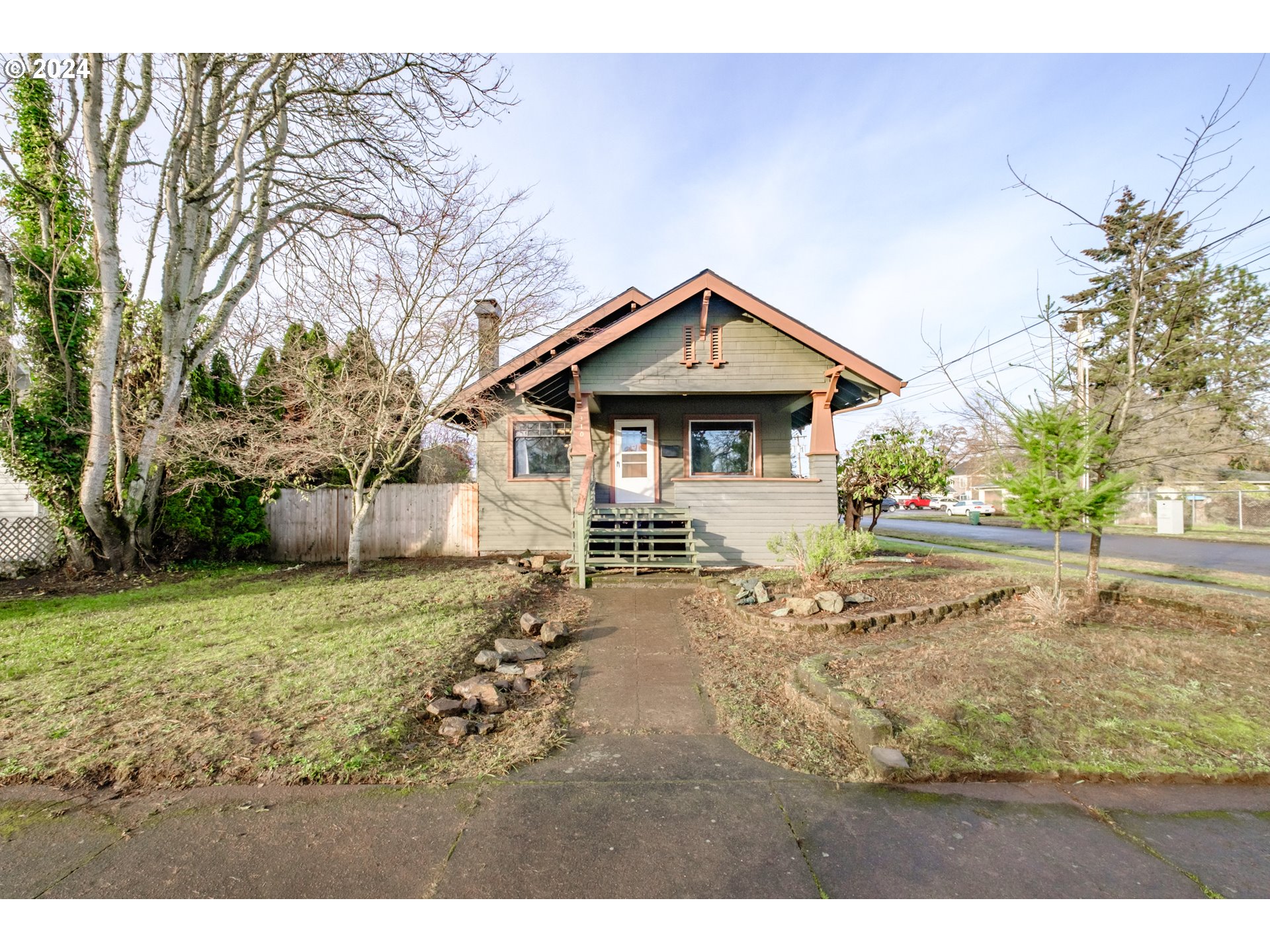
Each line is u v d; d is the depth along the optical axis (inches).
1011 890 85.4
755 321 389.1
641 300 456.4
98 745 124.3
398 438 364.5
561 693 168.2
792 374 387.9
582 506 327.9
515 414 464.8
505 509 464.8
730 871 89.4
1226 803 107.2
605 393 388.8
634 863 91.4
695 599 285.0
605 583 322.0
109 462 369.7
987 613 240.4
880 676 159.6
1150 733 128.8
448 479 858.8
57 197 382.9
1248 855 92.7
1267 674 158.6
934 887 86.2
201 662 178.1
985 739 126.6
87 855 93.3
